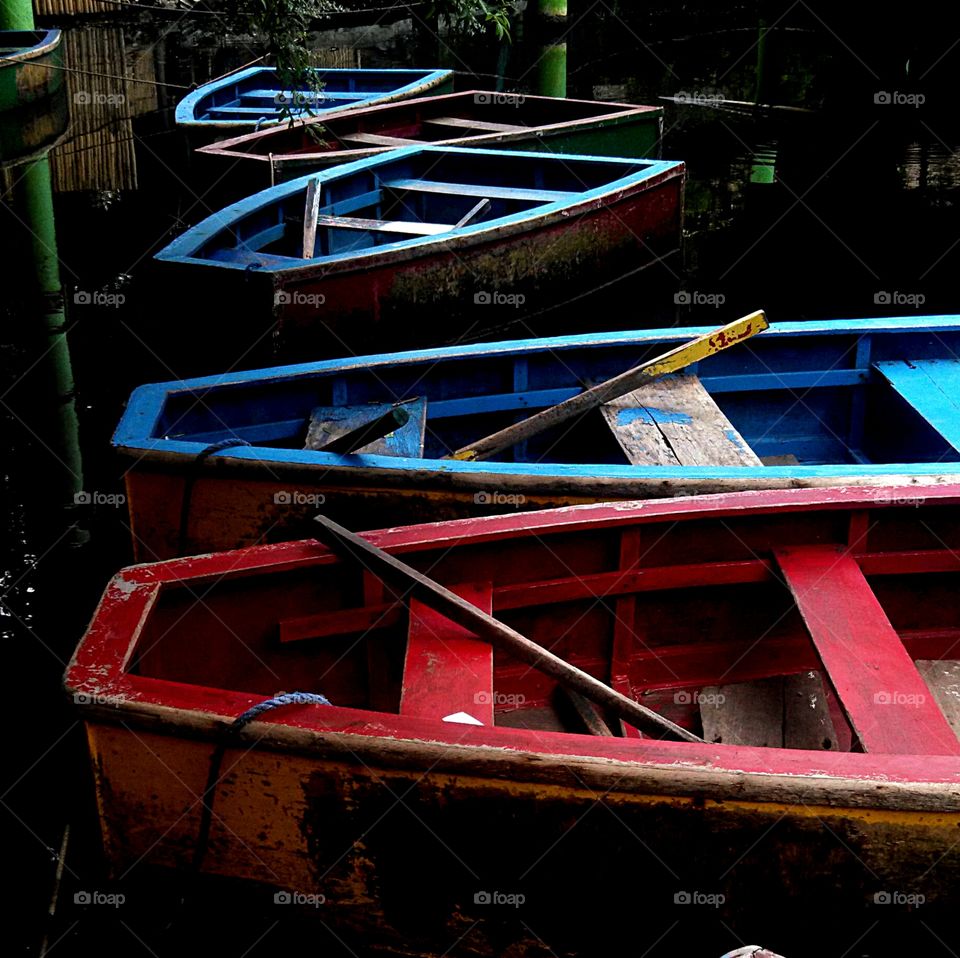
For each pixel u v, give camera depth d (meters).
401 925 2.72
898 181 9.53
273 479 3.80
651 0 15.54
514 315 6.31
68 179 10.59
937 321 4.90
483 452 4.34
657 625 3.49
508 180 7.71
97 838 3.34
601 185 7.22
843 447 5.03
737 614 3.51
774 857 2.46
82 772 3.64
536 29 11.24
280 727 2.45
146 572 3.02
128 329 7.14
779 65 12.70
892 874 2.46
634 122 8.67
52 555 4.89
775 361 4.90
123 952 2.86
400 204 7.62
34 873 3.23
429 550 3.20
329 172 6.99
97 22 13.14
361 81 11.10
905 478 3.46
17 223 8.88
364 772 2.48
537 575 3.33
